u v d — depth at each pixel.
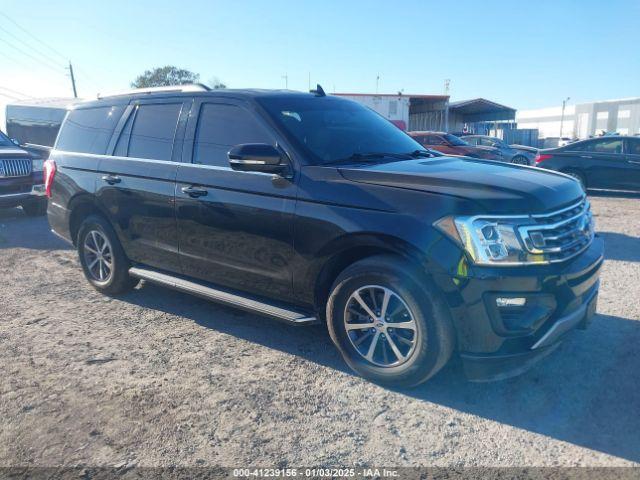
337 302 3.74
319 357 4.17
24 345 4.47
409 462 2.91
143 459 2.97
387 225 3.42
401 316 3.55
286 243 3.93
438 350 3.37
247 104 4.38
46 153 11.75
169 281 4.82
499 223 3.20
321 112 4.57
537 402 3.47
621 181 12.88
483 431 3.18
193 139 4.62
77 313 5.21
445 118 35.78
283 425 3.26
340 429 3.22
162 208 4.74
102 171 5.29
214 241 4.39
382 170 3.74
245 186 4.13
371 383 3.74
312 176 3.85
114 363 4.11
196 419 3.34
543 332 3.30
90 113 5.74
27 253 7.79
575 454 2.95
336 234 3.63
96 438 3.16
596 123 64.69
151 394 3.64
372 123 4.85
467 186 3.41
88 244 5.71
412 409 3.42
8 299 5.67
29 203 10.95
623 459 2.90
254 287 4.25
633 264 6.64
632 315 4.86
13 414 3.42
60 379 3.86
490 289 3.18
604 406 3.40
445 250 3.24
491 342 3.25
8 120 20.56
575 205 3.66
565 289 3.37
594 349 4.18
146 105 5.14
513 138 41.91
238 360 4.13
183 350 4.33
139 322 4.95
